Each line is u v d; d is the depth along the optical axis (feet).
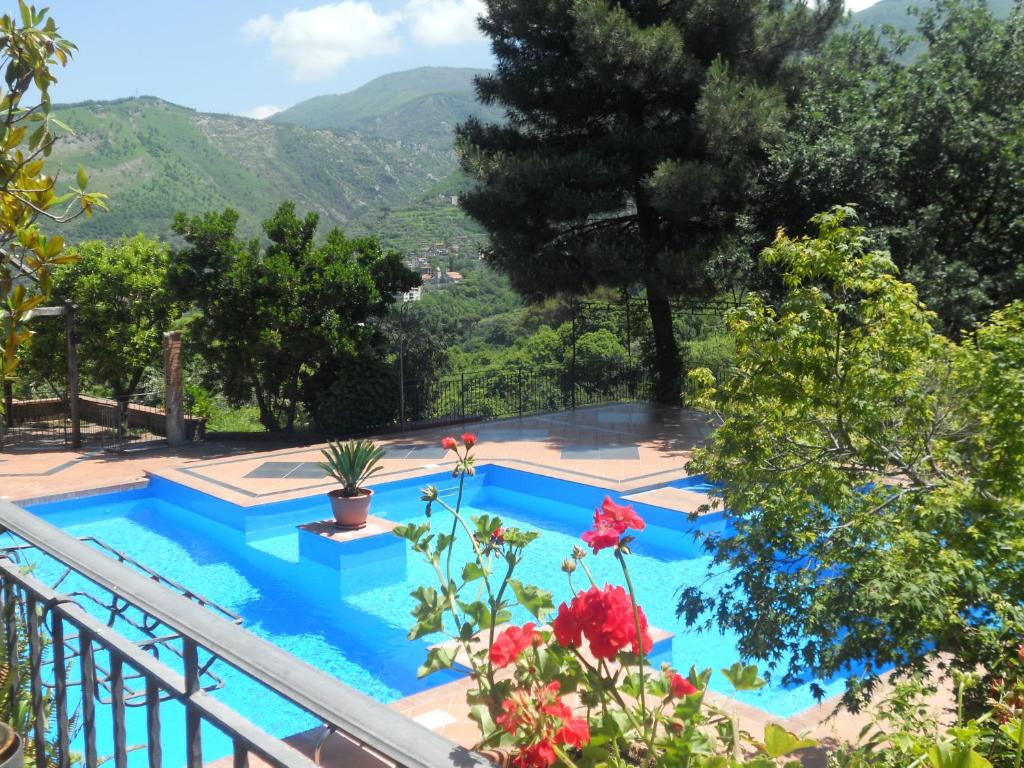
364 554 30.07
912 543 12.36
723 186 44.39
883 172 44.34
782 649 14.29
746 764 5.11
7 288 8.41
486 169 46.55
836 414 15.80
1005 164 43.86
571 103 50.03
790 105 49.55
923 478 15.79
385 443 46.75
